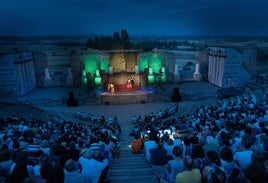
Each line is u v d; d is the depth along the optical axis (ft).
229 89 146.10
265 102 80.23
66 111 144.05
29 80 184.44
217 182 18.52
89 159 25.16
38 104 156.97
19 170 20.33
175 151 23.85
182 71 219.00
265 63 203.51
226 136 30.86
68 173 21.04
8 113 117.60
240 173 21.85
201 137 38.09
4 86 163.73
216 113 75.61
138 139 50.06
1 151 25.64
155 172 30.63
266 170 19.35
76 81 198.39
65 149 29.37
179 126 61.41
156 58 200.64
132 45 229.86
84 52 195.42
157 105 157.48
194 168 20.89
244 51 183.83
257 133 37.42
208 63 206.90
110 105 160.25
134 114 140.36
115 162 40.37
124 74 187.93
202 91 170.91
